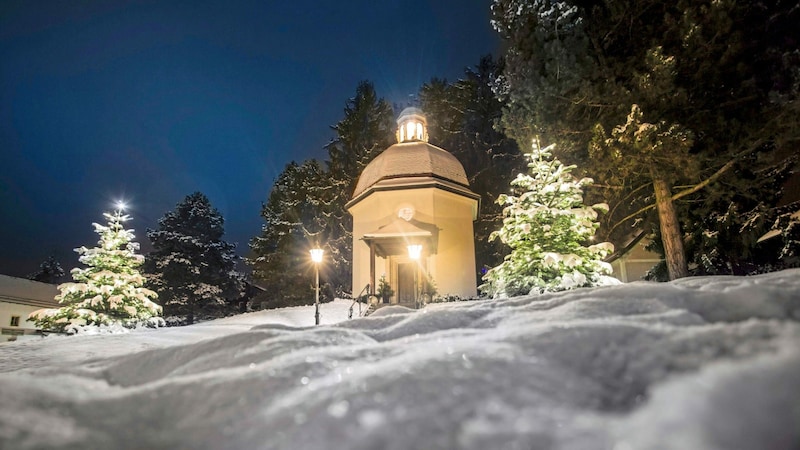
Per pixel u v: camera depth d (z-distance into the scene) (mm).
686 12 9789
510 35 12641
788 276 2656
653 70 9703
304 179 34125
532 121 11766
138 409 1633
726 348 1524
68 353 7445
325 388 1556
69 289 14055
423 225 18609
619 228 13734
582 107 11320
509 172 27578
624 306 2396
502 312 2760
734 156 9766
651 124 9352
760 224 10180
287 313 19438
